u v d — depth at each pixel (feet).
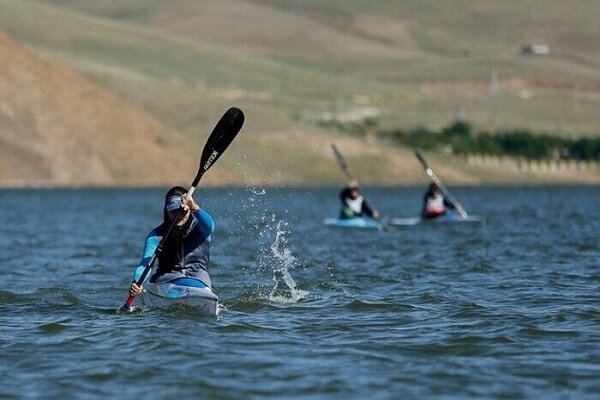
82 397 136.26
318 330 176.76
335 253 325.01
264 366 150.71
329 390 138.62
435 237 395.96
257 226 467.52
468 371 147.95
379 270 269.85
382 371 147.95
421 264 285.64
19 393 138.10
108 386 141.18
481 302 207.31
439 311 195.11
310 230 440.04
